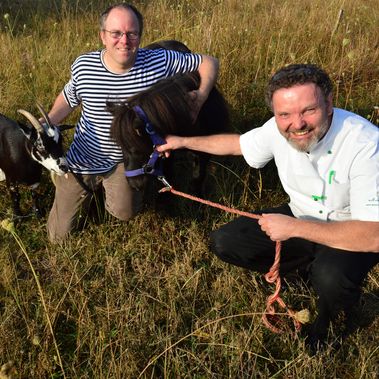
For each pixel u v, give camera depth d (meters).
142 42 3.29
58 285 1.74
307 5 4.07
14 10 4.32
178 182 2.25
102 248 1.93
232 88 2.79
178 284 1.70
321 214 1.42
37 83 2.89
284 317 1.61
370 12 4.04
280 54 3.10
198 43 3.05
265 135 1.49
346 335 1.56
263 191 2.20
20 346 1.49
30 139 1.98
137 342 1.50
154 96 1.61
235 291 1.71
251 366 1.43
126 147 1.60
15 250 1.93
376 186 1.25
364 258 1.41
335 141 1.29
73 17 3.93
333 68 2.98
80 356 1.50
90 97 1.77
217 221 2.06
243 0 4.25
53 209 1.97
